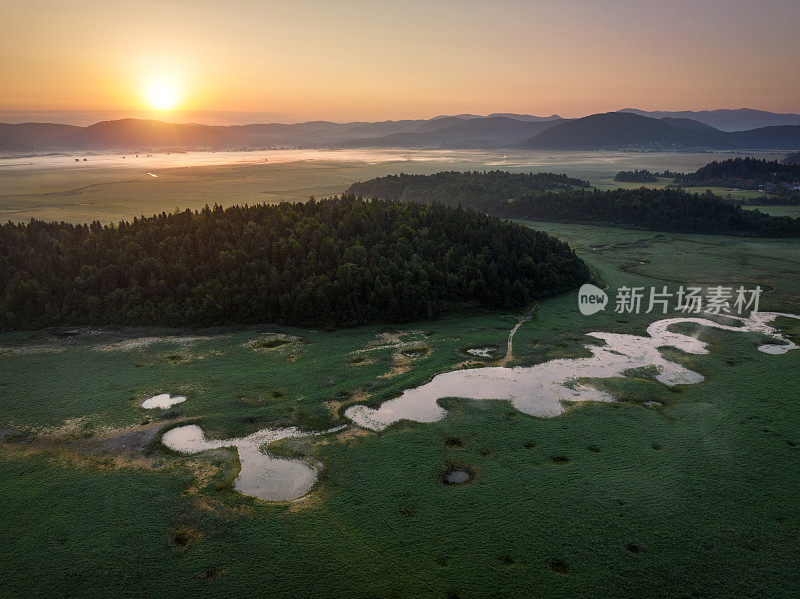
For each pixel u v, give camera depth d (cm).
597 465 5031
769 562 3875
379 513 4416
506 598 3616
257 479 4888
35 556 4012
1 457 5269
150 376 7094
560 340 8344
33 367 7419
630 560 3912
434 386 6750
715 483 4744
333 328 8950
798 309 9900
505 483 4769
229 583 3766
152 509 4506
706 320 9319
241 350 8050
